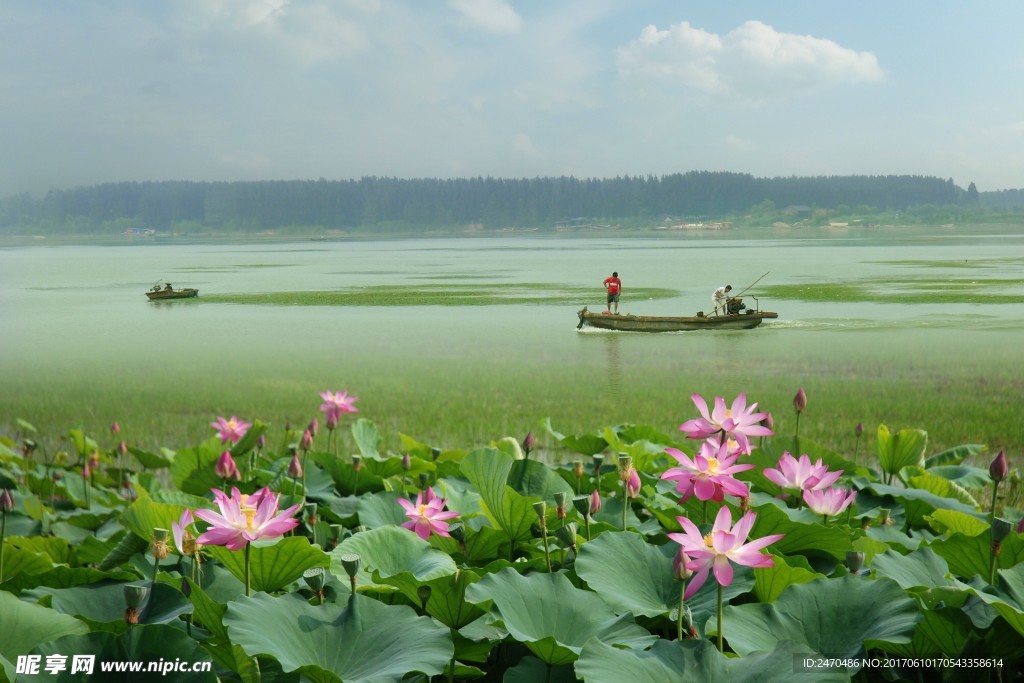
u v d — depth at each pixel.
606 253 129.88
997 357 20.06
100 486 6.14
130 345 25.20
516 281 62.16
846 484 4.52
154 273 82.75
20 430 11.17
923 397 14.19
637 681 2.16
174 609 2.74
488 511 3.75
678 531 3.58
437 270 82.31
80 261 122.69
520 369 19.41
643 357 21.80
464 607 2.73
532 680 2.43
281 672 2.36
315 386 16.23
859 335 26.11
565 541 3.04
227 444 5.30
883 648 2.57
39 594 2.79
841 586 2.72
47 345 25.50
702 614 2.79
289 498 4.05
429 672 2.24
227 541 2.55
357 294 49.50
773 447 4.75
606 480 4.51
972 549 3.15
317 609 2.58
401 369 19.25
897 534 3.66
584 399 14.51
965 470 5.47
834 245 158.75
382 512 4.13
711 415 3.16
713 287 52.09
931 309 34.81
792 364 19.77
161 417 12.59
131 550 3.34
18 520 4.42
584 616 2.70
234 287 58.03
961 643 2.47
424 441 10.85
